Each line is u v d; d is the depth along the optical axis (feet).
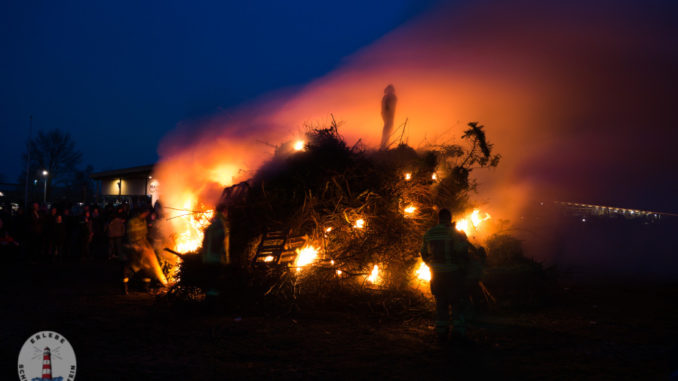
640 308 25.89
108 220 57.52
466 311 22.63
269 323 22.36
